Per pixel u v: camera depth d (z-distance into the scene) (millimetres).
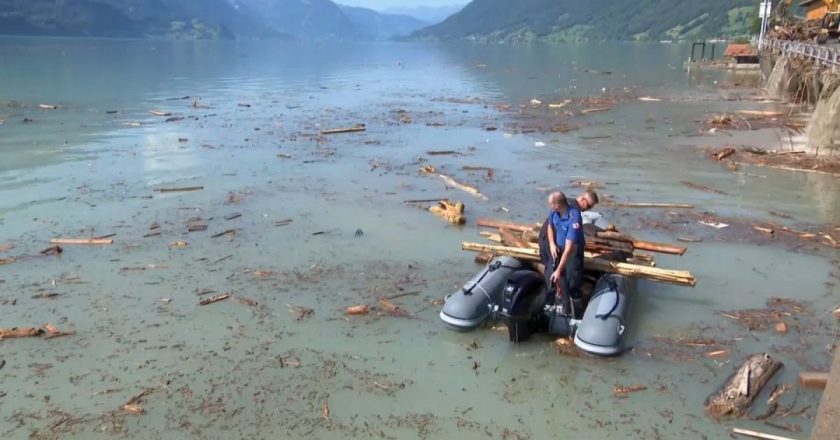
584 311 7699
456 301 7758
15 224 11445
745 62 52344
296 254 10164
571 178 14820
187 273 9406
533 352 7281
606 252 8586
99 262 9773
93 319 8023
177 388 6625
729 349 7305
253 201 12930
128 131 20766
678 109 26391
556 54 95562
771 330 7734
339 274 9414
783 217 11961
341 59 79938
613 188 13977
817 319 7996
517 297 7309
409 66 62750
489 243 10516
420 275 9383
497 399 6461
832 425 4074
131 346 7406
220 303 8484
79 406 6328
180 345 7441
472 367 7012
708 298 8602
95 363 7059
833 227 11375
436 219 11852
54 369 6930
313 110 26625
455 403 6398
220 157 16906
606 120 23531
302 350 7355
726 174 15094
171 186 13969
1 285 8930
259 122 23062
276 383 6723
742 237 10898
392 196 13305
